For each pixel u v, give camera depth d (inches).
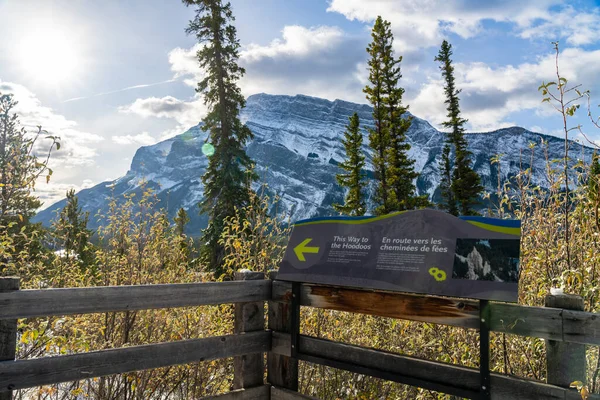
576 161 170.6
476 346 195.5
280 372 191.2
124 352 148.3
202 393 218.2
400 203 1433.3
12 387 127.6
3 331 128.7
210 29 1026.1
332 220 185.3
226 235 279.7
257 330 190.7
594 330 118.6
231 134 998.4
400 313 153.2
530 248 193.3
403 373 152.5
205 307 246.7
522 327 128.6
